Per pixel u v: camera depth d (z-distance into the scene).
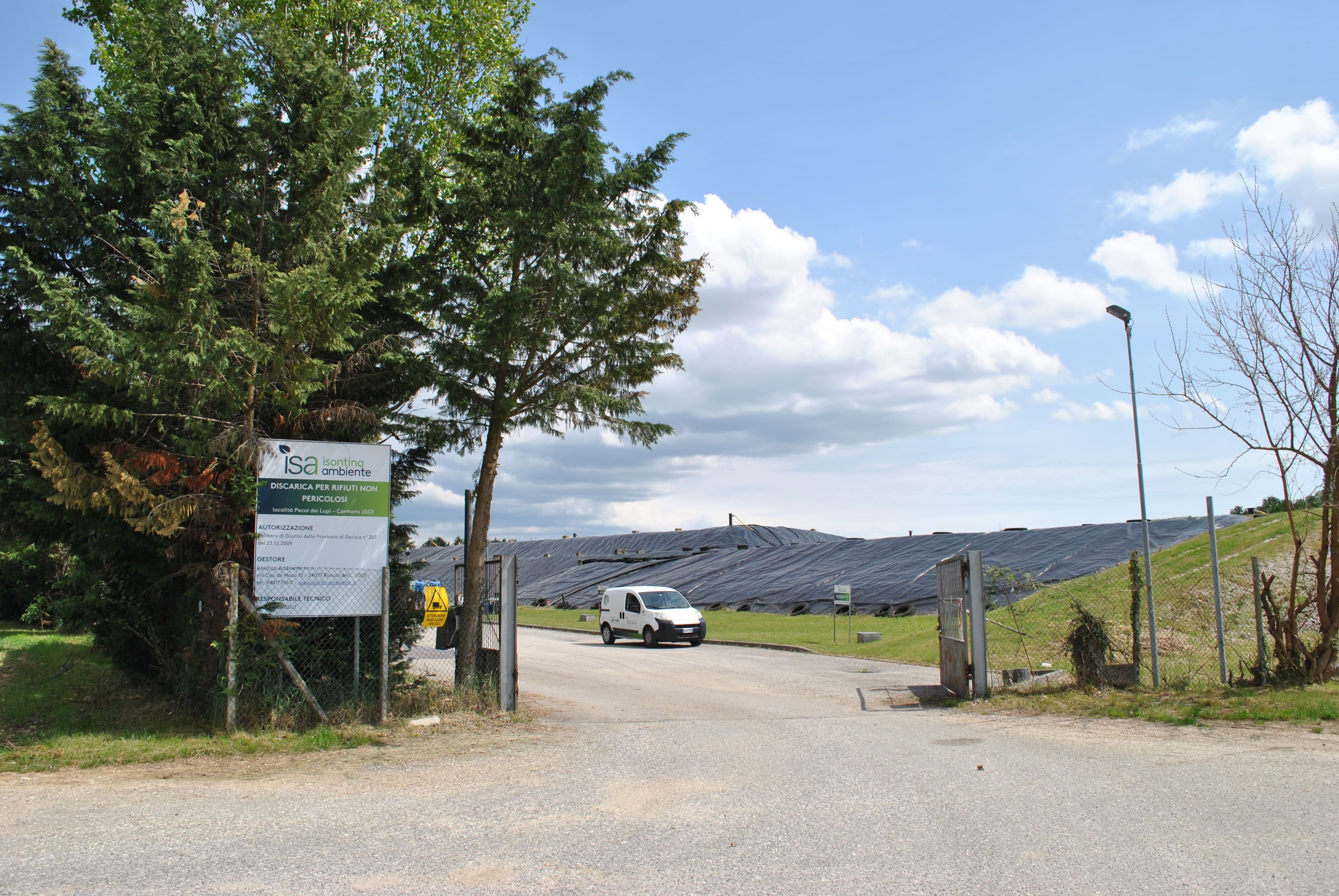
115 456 8.92
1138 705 10.16
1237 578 17.47
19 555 22.34
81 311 8.18
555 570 57.62
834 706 12.34
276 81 10.55
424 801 6.27
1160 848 4.82
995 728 9.50
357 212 10.75
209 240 9.85
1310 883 4.21
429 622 20.45
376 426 10.91
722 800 6.24
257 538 9.49
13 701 11.29
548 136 11.56
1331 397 10.40
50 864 4.67
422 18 16.45
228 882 4.39
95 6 16.27
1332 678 10.67
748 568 43.12
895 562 37.00
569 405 11.57
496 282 11.81
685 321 12.42
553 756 8.13
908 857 4.78
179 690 10.55
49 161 9.12
